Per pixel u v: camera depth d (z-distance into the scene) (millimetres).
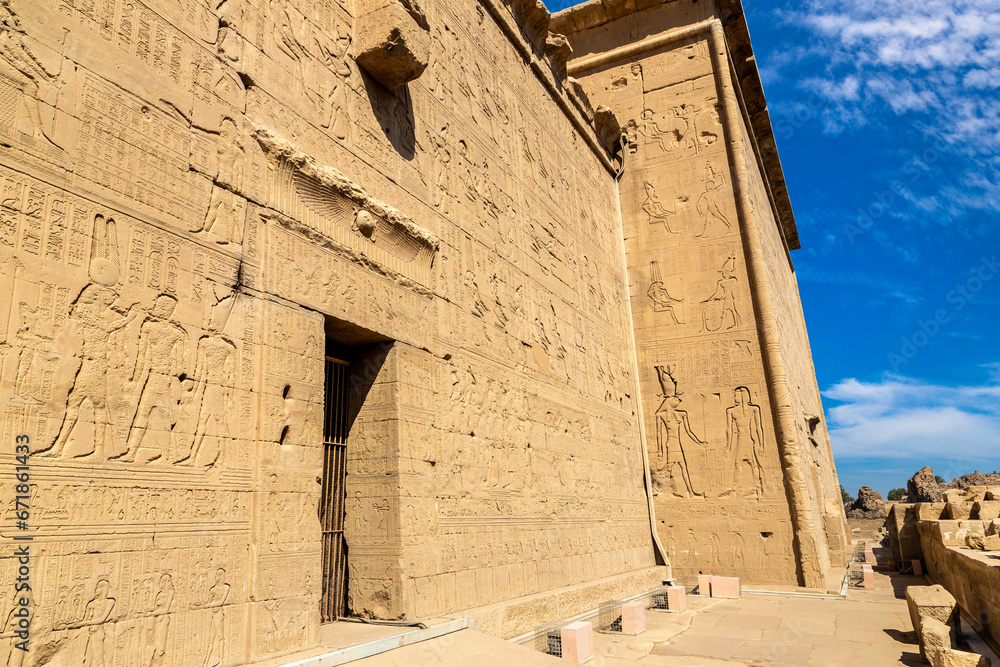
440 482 7301
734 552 14117
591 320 13352
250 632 4711
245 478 4945
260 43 5875
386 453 6734
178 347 4609
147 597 4090
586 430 11953
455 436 7797
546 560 9430
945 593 8195
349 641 5508
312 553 5379
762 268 15328
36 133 3959
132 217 4445
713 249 15883
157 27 4887
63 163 4078
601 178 15945
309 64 6465
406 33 7152
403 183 7688
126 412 4184
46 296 3859
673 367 15531
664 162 16891
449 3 9742
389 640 5469
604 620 9391
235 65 5551
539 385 10383
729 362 15117
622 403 14344
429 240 7719
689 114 17000
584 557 10719
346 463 6926
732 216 15914
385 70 7367
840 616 10406
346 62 7043
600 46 18484
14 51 3912
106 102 4414
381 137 7430
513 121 11320
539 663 5641
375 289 6789
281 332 5473
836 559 18141
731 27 17766
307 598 5246
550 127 13070
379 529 6590
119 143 4449
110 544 3939
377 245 6930
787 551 13758
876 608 11273
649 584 12805
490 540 8094
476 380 8516
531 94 12398
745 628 9367
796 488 13938
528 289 10656
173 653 4180
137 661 3965
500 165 10477
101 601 3830
